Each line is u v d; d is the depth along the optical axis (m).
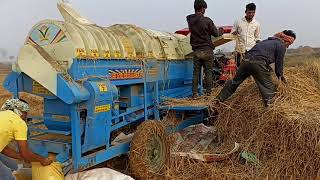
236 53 8.51
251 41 8.31
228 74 9.09
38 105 9.01
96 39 5.13
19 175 4.51
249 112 6.21
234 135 6.30
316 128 5.25
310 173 5.27
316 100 6.13
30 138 4.92
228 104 6.50
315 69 7.10
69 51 4.64
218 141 6.60
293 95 6.07
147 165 5.25
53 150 4.68
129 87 5.79
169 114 6.69
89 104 4.59
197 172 5.69
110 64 5.26
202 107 6.46
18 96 4.86
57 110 4.88
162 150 5.66
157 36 6.89
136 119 5.91
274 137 5.66
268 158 5.70
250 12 8.21
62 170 4.48
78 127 4.49
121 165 5.80
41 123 5.07
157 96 6.53
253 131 6.00
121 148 5.27
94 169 4.75
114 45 5.45
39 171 4.26
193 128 7.09
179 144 6.50
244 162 5.90
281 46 6.14
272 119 5.68
